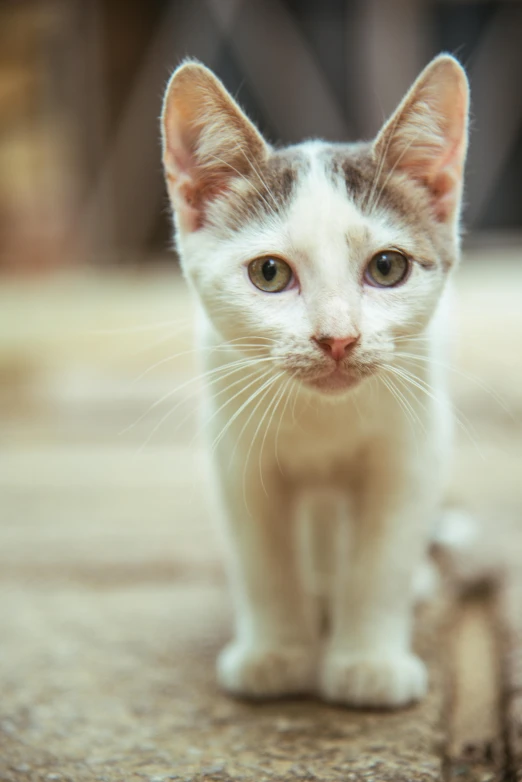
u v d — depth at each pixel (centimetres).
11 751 39
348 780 37
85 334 117
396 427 42
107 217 160
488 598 50
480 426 78
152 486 68
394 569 43
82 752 39
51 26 152
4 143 159
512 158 159
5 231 160
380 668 42
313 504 48
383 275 42
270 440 43
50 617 49
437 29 150
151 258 164
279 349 41
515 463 68
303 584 45
